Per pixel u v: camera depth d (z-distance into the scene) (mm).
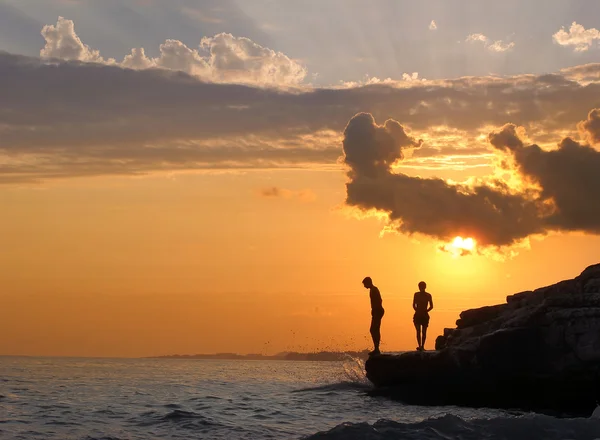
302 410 27125
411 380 32031
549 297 30422
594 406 28094
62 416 24844
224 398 32562
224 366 113438
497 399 29797
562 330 28906
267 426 22250
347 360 43625
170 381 49812
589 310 28516
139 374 64688
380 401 31141
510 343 29672
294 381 49688
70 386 42094
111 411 26375
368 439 17172
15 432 20984
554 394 28766
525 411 28234
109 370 75625
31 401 30766
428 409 28250
